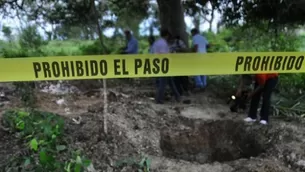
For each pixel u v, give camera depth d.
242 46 10.61
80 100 7.21
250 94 5.70
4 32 9.89
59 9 9.19
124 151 4.43
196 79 8.09
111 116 5.29
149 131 5.20
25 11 8.89
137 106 6.19
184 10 10.14
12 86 7.40
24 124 4.64
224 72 4.77
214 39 12.26
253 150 5.38
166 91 7.79
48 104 6.73
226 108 6.72
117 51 10.83
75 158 3.86
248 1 7.89
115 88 8.49
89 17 9.52
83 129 4.82
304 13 7.58
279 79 7.68
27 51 10.30
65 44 11.51
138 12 10.76
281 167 4.32
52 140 4.12
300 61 4.91
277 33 9.20
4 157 4.07
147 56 4.53
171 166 4.26
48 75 4.44
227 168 4.28
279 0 7.40
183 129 5.64
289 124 5.60
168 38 7.66
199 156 5.58
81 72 4.45
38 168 3.55
